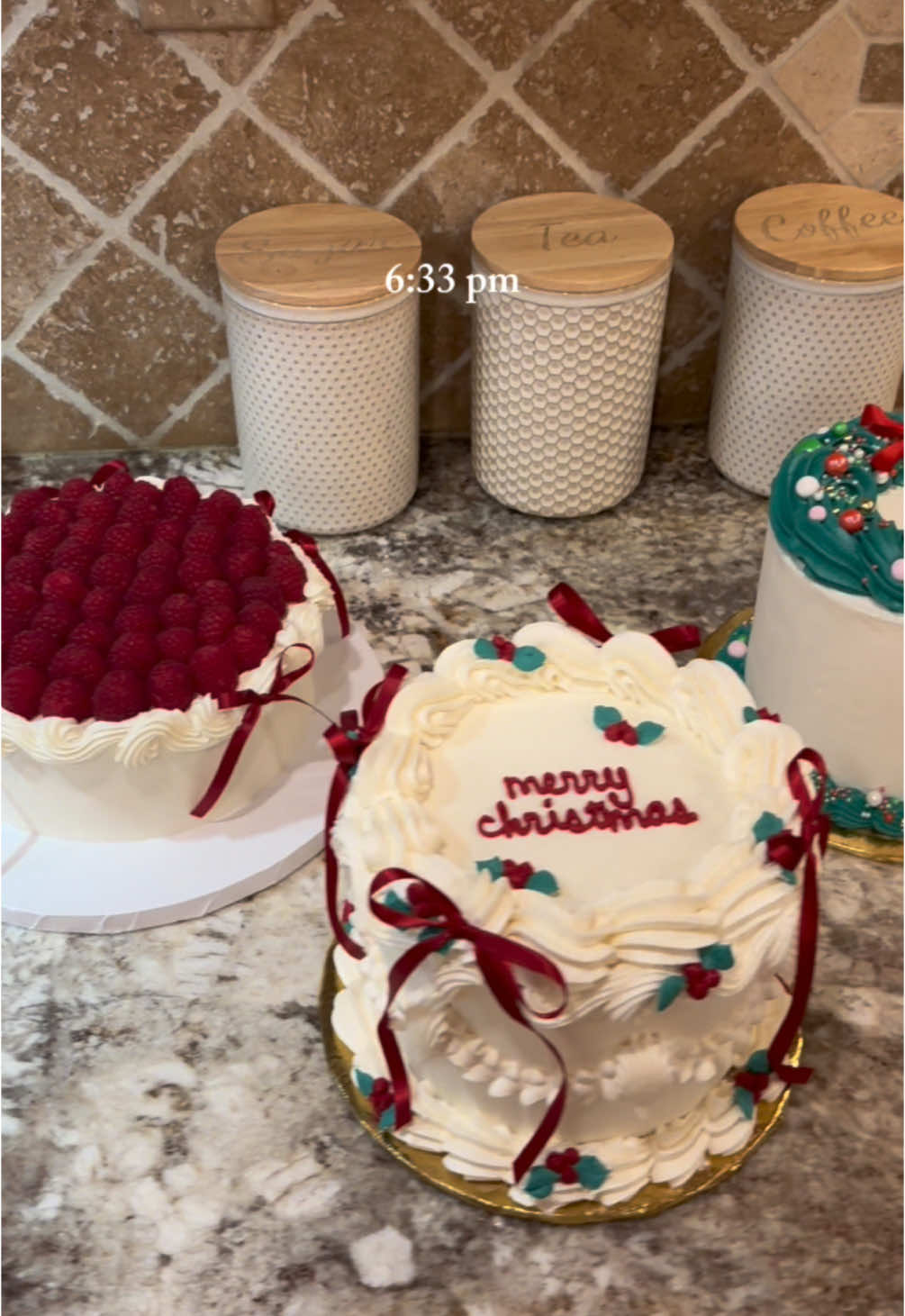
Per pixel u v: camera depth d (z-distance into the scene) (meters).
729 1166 0.78
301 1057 0.85
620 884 0.68
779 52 1.09
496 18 1.04
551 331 1.08
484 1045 0.70
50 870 0.92
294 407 1.10
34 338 1.19
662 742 0.77
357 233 1.11
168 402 1.26
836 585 0.86
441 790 0.74
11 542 0.94
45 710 0.84
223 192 1.12
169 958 0.90
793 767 0.72
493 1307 0.74
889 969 0.90
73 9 1.00
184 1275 0.75
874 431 0.97
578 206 1.15
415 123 1.10
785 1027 0.75
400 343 1.10
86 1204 0.78
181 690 0.85
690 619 1.14
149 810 0.91
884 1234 0.77
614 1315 0.73
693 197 1.18
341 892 0.93
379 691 0.78
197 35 1.03
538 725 0.78
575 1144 0.76
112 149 1.08
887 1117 0.82
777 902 0.67
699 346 1.28
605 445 1.17
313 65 1.06
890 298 1.09
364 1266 0.75
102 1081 0.84
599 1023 0.66
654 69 1.09
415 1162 0.78
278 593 0.91
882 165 1.18
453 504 1.25
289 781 0.98
